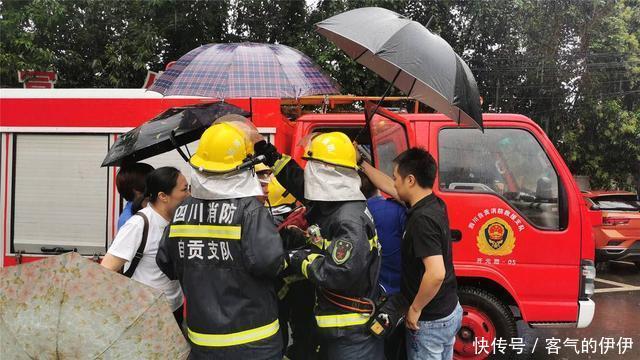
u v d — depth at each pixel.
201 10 9.98
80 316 1.97
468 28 11.44
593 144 12.65
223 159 2.00
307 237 2.39
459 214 3.75
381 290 2.49
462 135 3.88
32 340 1.96
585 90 12.30
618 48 11.91
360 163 2.86
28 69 8.95
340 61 9.39
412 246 2.41
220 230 1.98
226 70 2.65
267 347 2.04
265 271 1.97
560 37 11.98
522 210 3.79
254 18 10.72
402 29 2.37
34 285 2.01
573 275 3.71
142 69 9.76
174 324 2.05
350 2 9.59
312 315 2.71
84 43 10.16
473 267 3.73
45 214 4.35
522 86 12.43
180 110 3.04
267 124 4.15
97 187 4.30
